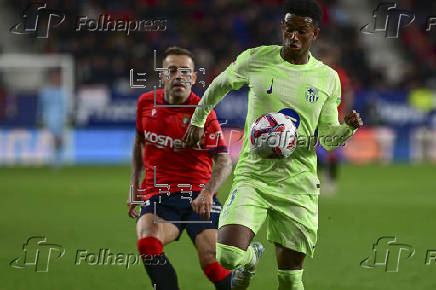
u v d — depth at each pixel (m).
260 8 90.81
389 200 41.09
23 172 59.25
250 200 15.34
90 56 83.19
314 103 15.59
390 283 20.11
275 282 20.12
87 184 48.94
